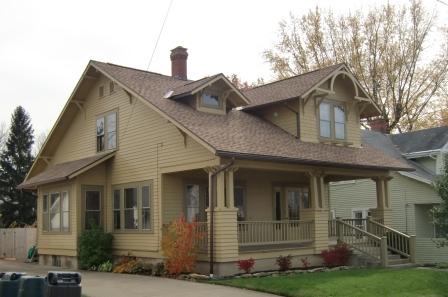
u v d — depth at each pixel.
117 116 22.78
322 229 20.58
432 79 41.31
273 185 23.42
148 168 20.73
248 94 24.72
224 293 13.89
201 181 21.20
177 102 21.05
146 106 21.14
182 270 17.72
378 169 22.58
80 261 21.83
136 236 21.02
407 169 23.72
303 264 19.72
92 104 24.52
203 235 17.92
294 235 20.03
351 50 41.94
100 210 22.84
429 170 29.58
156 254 19.88
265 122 22.62
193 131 17.91
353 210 30.55
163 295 13.66
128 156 21.92
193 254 17.89
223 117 21.28
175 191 20.33
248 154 17.28
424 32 41.66
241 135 19.34
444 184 17.36
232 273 17.39
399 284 15.05
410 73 41.44
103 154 23.25
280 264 18.97
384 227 22.27
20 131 46.97
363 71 41.62
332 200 31.67
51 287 10.04
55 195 24.09
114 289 14.84
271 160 18.02
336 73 22.66
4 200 44.78
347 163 20.67
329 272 17.62
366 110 24.94
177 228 18.08
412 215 27.81
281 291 13.91
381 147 30.75
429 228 28.00
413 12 41.84
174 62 26.05
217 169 17.59
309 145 21.36
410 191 28.02
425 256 26.77
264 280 15.45
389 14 41.75
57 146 27.05
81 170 21.98
